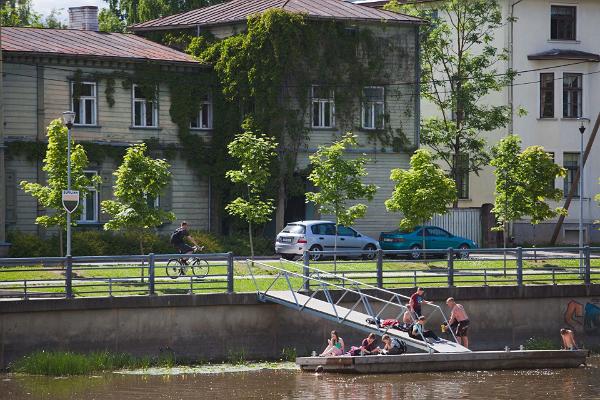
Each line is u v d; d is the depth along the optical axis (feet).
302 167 230.68
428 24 242.78
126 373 132.36
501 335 158.30
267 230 230.89
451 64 269.64
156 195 170.09
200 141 232.73
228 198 233.35
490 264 189.16
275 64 227.40
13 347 131.75
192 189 232.53
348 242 209.46
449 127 261.65
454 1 262.06
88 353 134.72
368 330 140.26
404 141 240.53
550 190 202.80
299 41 228.63
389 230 239.50
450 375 135.64
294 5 236.63
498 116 262.47
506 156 202.80
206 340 141.18
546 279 168.55
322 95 232.73
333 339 140.56
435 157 261.44
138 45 236.02
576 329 163.12
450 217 252.83
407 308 143.13
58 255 201.36
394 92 239.71
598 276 178.09
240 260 186.91
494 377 134.82
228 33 236.22
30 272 159.84
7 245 198.39
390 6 272.51
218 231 234.17
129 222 167.12
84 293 139.23
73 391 121.29
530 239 263.08
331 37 232.53
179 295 139.13
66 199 155.12
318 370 135.74
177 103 230.89
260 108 227.20
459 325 148.05
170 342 139.13
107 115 223.51
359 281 156.46
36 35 226.38
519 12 271.28
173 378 130.31
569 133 272.51
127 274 161.58
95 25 256.52
